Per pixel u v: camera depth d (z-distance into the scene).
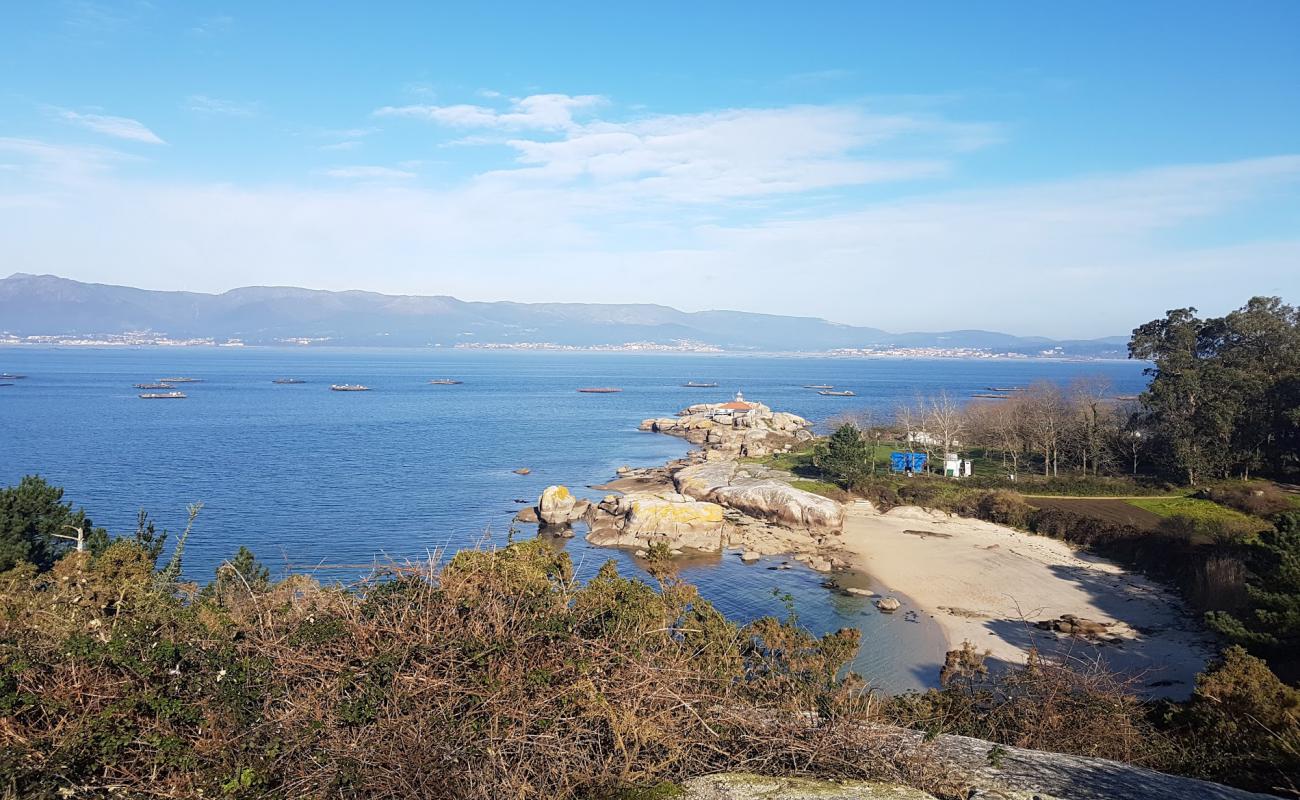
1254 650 21.16
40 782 4.77
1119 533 40.81
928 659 27.30
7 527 18.03
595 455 82.44
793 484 57.03
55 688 5.21
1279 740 9.75
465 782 4.97
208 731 5.18
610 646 6.09
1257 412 49.81
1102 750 9.30
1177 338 59.75
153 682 5.40
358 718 5.19
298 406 136.88
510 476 67.31
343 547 41.25
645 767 5.39
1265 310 57.91
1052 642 28.72
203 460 72.19
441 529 46.31
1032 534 45.72
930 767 5.86
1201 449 50.84
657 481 64.25
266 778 4.99
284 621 6.08
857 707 7.26
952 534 46.28
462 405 146.12
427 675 5.46
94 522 45.47
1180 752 9.74
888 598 33.69
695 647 7.50
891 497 53.56
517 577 6.62
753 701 7.06
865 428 81.44
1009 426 64.44
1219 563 32.41
